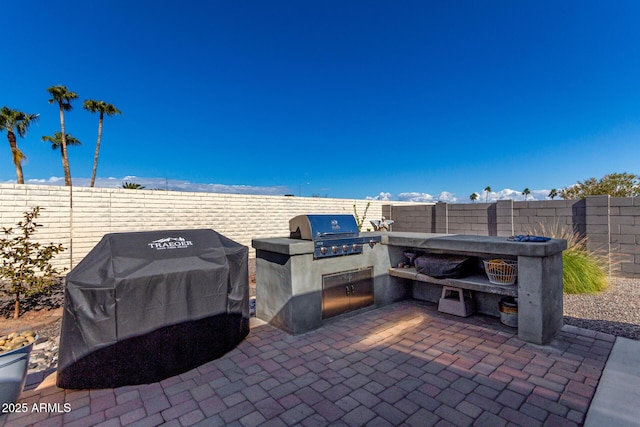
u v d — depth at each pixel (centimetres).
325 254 414
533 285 349
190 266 312
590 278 583
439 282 444
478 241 393
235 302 355
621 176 1473
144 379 279
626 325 407
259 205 1012
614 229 715
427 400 247
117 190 768
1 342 243
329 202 1188
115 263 286
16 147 1507
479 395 252
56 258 683
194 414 235
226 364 314
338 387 268
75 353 265
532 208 861
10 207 640
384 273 500
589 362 305
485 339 365
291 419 227
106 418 232
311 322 402
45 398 259
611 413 226
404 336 377
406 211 1231
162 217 832
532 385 266
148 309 285
